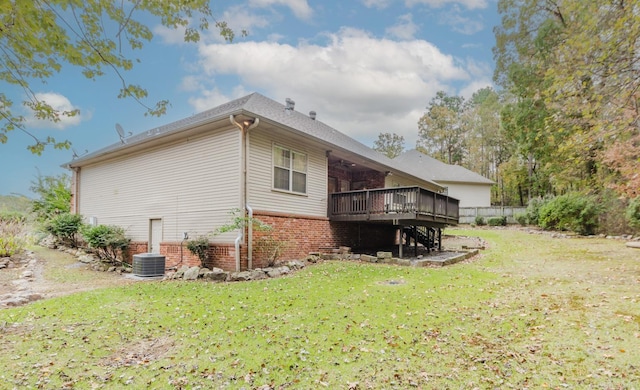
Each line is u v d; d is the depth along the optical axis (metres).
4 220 12.62
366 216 11.12
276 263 9.45
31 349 4.01
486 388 3.22
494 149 39.47
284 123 9.99
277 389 3.21
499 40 18.62
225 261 8.82
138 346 4.15
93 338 4.37
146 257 9.10
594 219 16.42
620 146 8.59
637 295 5.97
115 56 4.09
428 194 11.29
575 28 11.42
